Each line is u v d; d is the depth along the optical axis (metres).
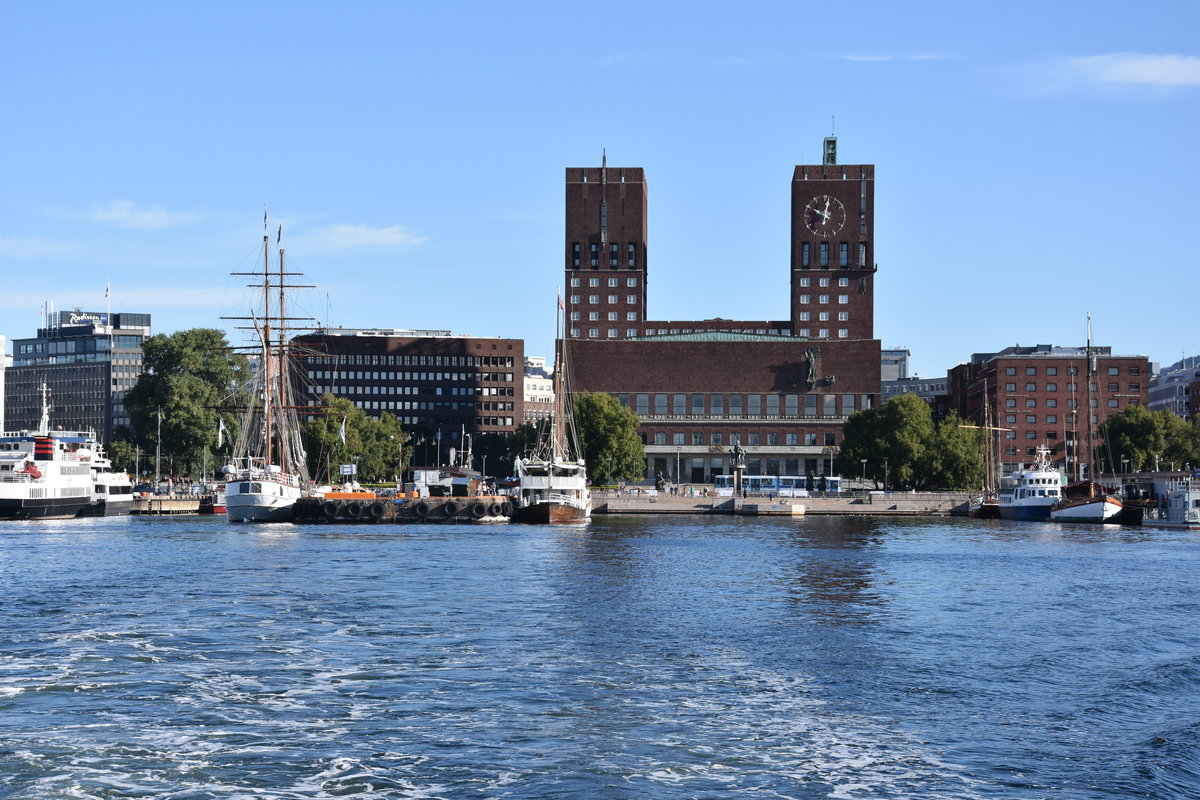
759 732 45.75
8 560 107.06
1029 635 67.69
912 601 82.75
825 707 49.69
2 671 55.56
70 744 43.84
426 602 78.44
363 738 44.59
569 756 42.56
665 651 61.25
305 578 92.38
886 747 44.06
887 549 132.12
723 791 39.25
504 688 52.41
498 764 41.69
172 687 52.38
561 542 138.00
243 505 176.38
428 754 42.75
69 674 54.91
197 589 84.75
